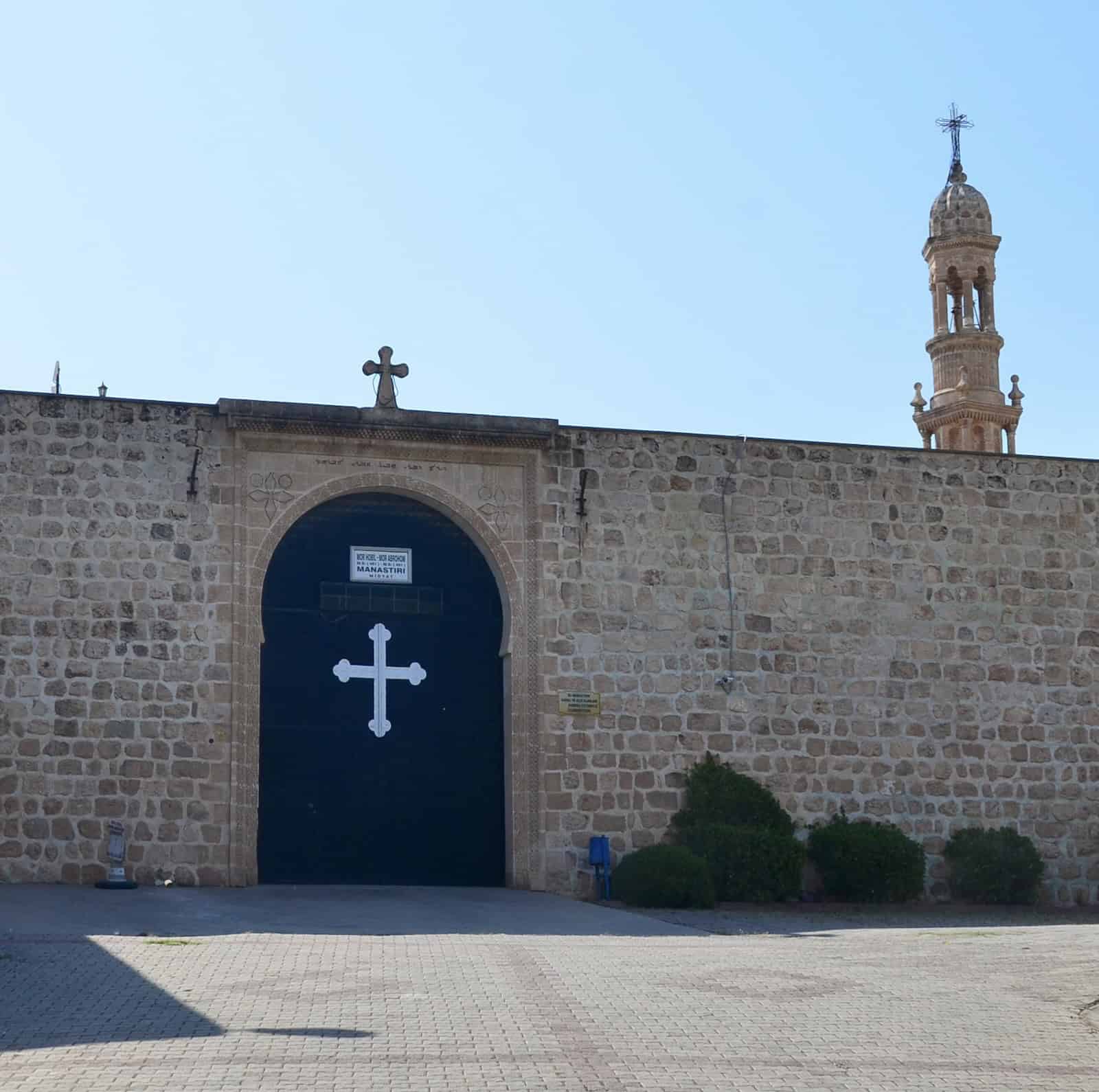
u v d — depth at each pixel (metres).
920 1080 10.79
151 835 22.73
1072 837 26.72
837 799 25.77
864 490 26.72
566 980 14.34
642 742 25.02
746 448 26.28
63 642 22.91
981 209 44.94
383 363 24.88
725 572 25.84
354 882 24.25
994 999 13.75
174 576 23.45
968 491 27.22
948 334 44.47
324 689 24.56
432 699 25.03
